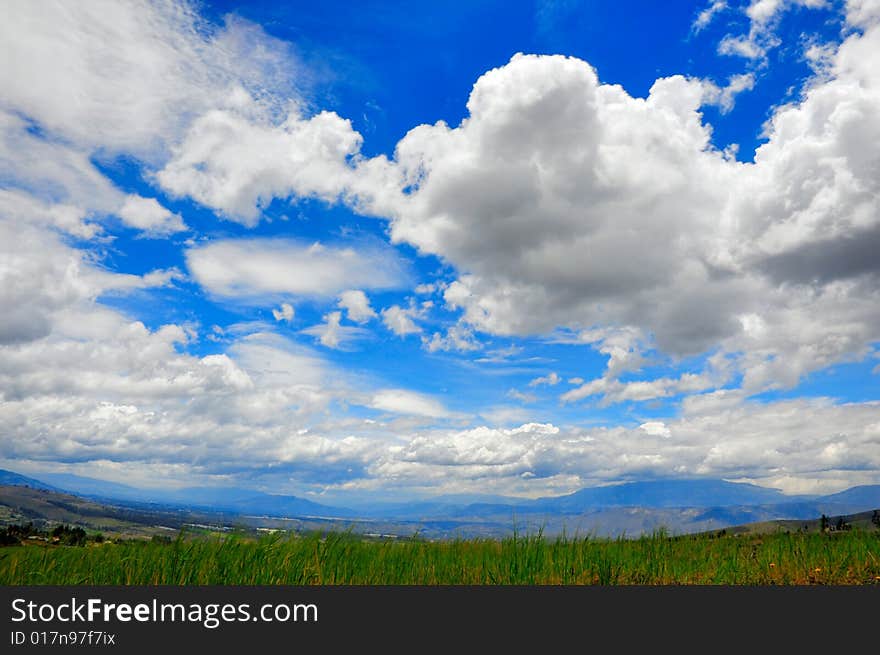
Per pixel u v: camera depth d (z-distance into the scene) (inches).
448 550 490.9
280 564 398.3
